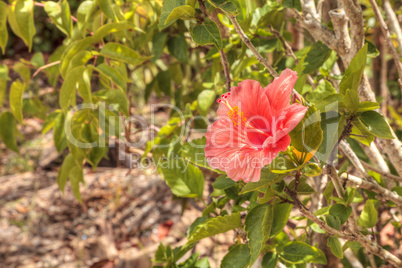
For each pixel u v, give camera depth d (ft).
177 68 9.04
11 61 23.88
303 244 4.40
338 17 4.10
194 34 3.57
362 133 3.56
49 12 5.88
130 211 12.84
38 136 17.54
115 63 6.34
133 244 11.51
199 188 4.91
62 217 13.15
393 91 9.70
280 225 3.98
